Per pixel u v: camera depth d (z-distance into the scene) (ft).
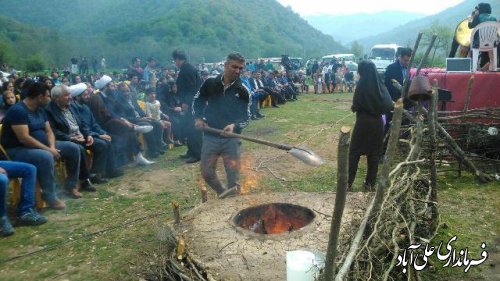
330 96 67.05
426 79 14.55
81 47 214.07
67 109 20.13
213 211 12.33
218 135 15.15
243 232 10.73
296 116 42.63
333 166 22.65
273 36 346.74
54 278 12.00
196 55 239.91
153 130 26.43
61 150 18.42
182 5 338.75
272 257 9.61
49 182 17.20
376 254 8.93
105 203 18.10
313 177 20.67
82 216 16.62
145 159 24.59
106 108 23.79
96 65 162.20
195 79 24.20
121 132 23.88
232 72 14.67
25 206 15.89
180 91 24.40
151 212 16.71
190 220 11.78
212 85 14.98
